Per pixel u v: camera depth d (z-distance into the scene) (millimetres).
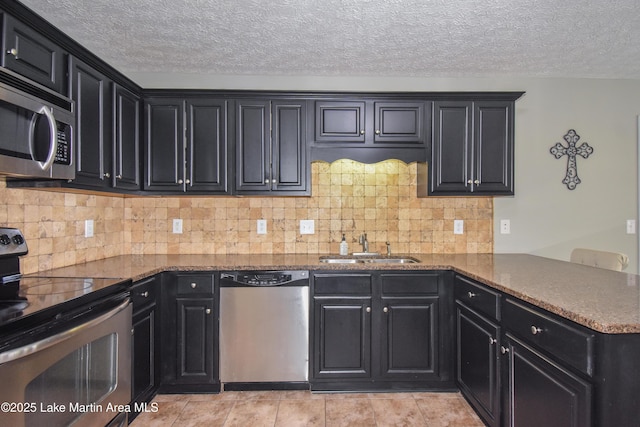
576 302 1378
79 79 1906
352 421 2102
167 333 2367
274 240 2918
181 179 2572
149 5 1933
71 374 1398
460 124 2637
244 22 2098
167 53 2504
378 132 2625
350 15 2020
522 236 2959
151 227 2885
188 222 2889
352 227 2938
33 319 1215
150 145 2561
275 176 2598
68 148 1733
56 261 2180
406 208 2947
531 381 1496
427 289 2395
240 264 2416
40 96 1571
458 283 2314
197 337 2371
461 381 2270
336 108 2625
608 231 2957
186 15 2027
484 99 2635
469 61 2633
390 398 2359
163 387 2400
